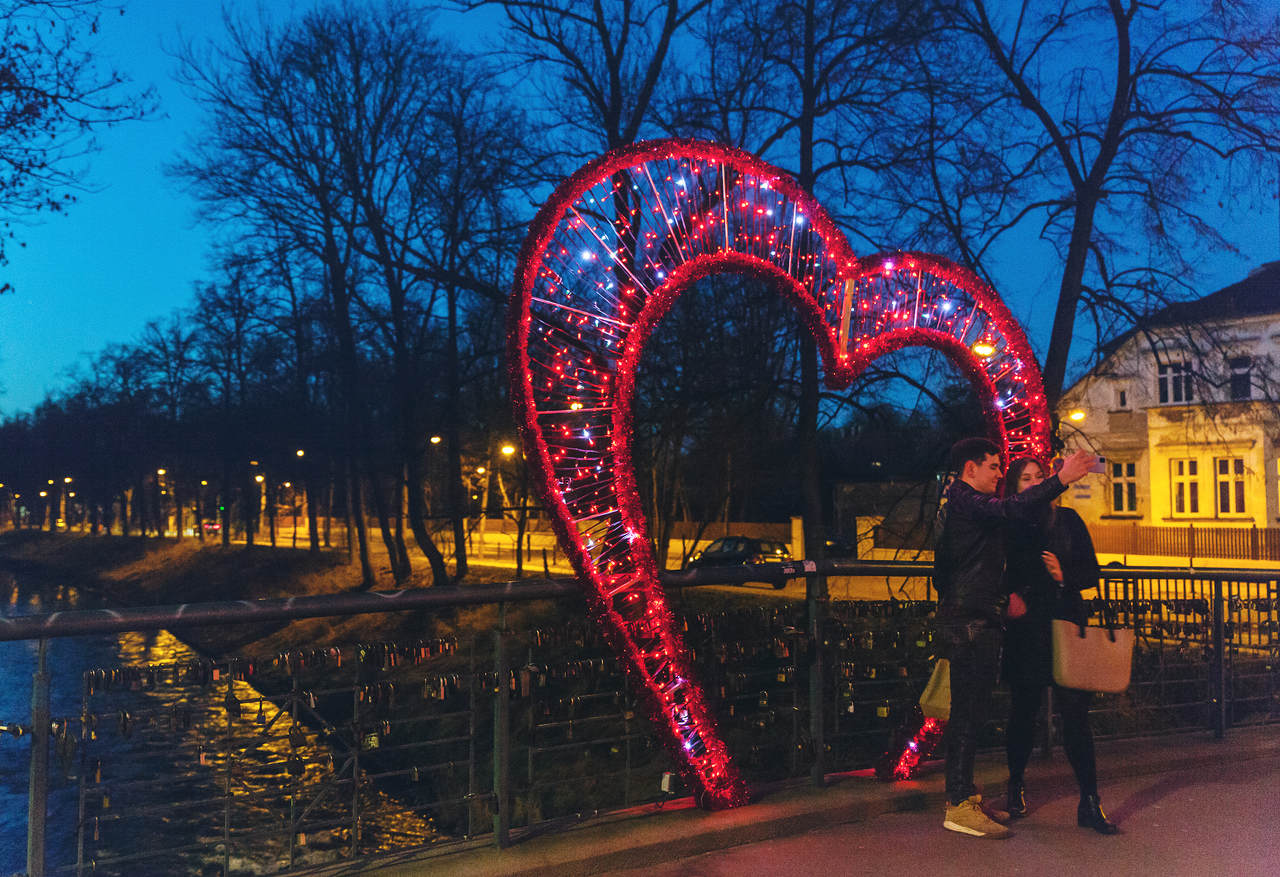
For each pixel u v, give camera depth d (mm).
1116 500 37562
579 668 4660
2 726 3359
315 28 25766
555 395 4652
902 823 4871
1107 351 16766
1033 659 4883
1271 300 33469
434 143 22078
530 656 4473
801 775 5477
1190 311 16453
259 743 3789
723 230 5016
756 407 16109
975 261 15727
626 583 4633
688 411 16109
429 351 25984
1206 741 6348
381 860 4031
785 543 38125
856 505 29984
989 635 4668
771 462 17906
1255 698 7078
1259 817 4941
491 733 5699
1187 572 6711
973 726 4676
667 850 4328
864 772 5617
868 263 5578
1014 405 6375
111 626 3336
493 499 35500
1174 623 6723
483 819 4605
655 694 4652
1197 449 34500
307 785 3904
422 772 4172
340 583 40312
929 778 5398
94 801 3717
